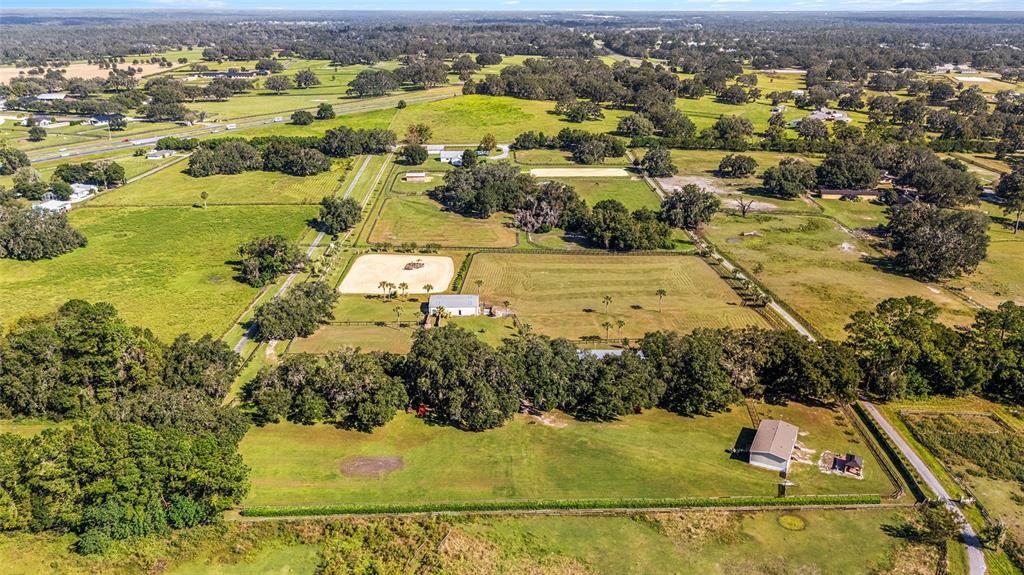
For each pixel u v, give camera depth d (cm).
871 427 8856
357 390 8744
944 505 7400
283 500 7362
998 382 9662
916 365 9662
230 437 8075
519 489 7631
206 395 8950
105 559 6506
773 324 11819
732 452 8369
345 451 8269
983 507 7400
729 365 9331
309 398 8725
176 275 13700
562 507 7312
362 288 13350
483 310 12369
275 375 9000
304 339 11256
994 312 10600
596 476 7875
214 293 12912
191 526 6938
